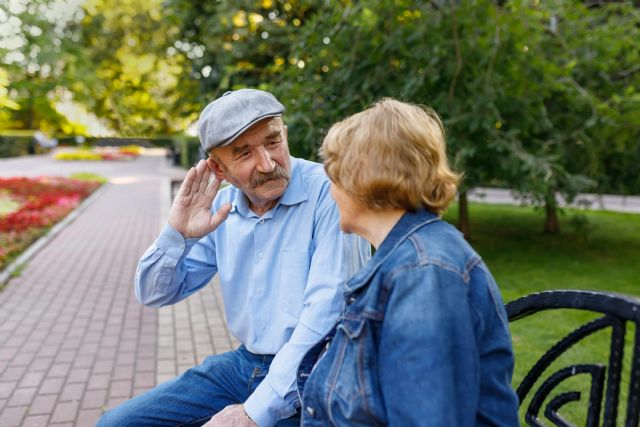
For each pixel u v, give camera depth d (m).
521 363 3.72
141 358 4.08
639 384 1.01
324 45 5.79
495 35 5.47
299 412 1.64
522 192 6.12
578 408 3.02
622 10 7.29
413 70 5.60
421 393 0.96
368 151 1.13
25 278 6.54
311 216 1.69
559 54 6.63
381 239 1.19
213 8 8.05
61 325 4.84
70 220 11.55
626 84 7.35
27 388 3.55
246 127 1.53
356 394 1.06
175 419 1.73
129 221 11.79
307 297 1.59
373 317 1.07
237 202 1.77
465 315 1.01
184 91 9.36
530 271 6.92
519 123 5.91
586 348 3.96
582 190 6.43
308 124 5.61
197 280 1.90
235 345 4.36
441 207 1.16
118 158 38.28
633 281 6.32
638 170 7.96
